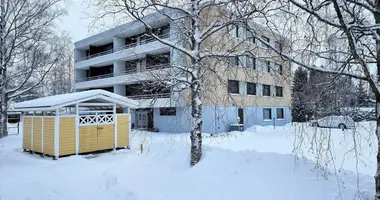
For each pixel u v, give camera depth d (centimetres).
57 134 1158
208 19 834
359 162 926
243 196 546
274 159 675
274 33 654
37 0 1939
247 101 2127
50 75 2544
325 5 491
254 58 787
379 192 461
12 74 1973
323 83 584
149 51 2139
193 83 763
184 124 1789
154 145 1234
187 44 887
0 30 1802
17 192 674
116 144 1336
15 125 3009
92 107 1461
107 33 2380
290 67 692
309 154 930
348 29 438
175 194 602
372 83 454
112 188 682
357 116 568
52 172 895
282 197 525
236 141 1537
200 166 699
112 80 2645
